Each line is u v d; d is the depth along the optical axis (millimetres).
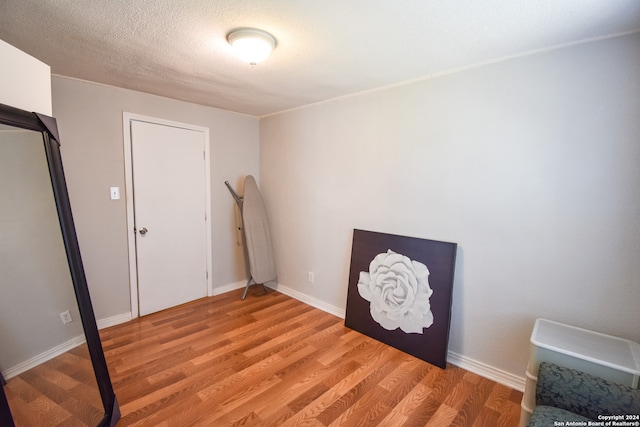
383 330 2547
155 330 2711
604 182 1646
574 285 1767
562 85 1732
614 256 1640
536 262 1886
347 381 2047
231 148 3570
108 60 2043
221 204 3539
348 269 2957
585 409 1265
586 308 1734
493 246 2045
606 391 1253
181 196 3184
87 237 2617
